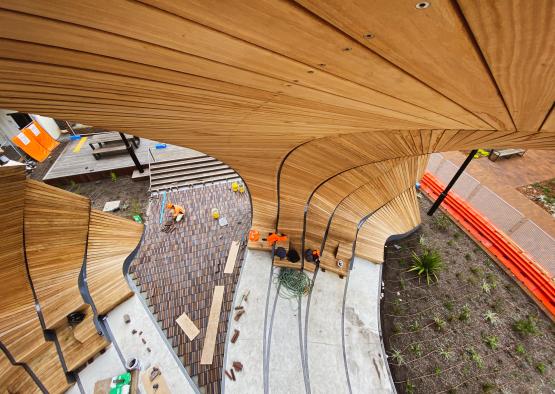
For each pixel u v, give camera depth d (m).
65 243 6.44
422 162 9.19
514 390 6.88
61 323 6.21
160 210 10.69
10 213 4.88
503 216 9.87
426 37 1.19
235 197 11.27
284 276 8.28
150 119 2.82
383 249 9.34
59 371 5.95
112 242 8.16
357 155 5.18
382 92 1.91
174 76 1.82
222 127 3.34
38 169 13.00
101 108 2.39
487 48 1.22
